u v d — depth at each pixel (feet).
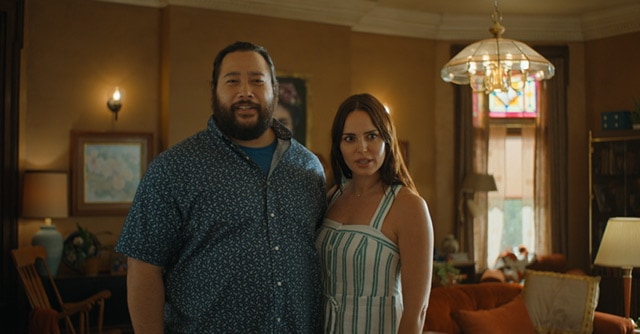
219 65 7.79
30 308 20.29
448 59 27.78
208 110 22.09
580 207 28.02
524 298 16.66
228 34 22.49
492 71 16.21
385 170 8.37
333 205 8.77
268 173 7.84
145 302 7.46
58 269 20.72
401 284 8.23
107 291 18.43
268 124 7.77
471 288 16.30
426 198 27.45
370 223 8.20
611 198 25.34
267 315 7.56
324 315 8.30
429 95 27.61
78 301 19.56
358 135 8.23
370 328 8.05
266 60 7.90
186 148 7.62
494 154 28.09
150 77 22.30
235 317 7.50
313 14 23.85
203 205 7.48
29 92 20.76
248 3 22.54
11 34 20.12
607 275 25.25
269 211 7.65
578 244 28.02
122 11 21.93
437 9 26.17
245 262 7.49
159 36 22.40
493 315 15.19
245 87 7.57
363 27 26.18
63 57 21.20
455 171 27.76
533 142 28.25
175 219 7.48
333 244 8.29
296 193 7.93
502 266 26.14
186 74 21.83
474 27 27.43
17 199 20.30
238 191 7.55
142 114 22.21
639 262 15.99
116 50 21.85
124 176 21.79
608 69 27.07
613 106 26.94
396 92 26.94
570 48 27.99
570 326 16.14
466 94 27.66
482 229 27.58
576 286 16.35
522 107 28.17
